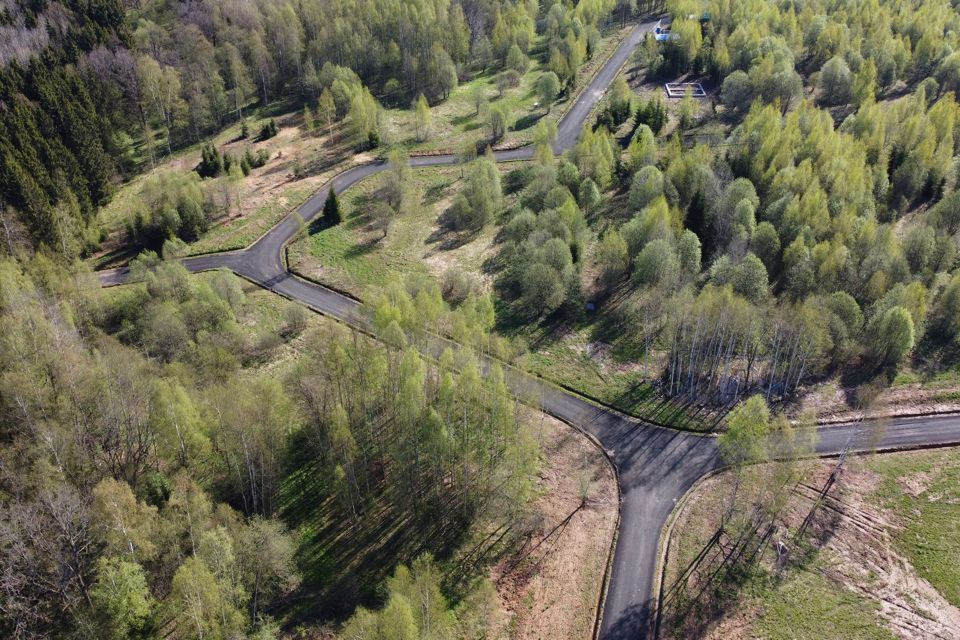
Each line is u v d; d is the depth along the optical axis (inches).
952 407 4010.8
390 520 3255.4
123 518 2564.0
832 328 4197.8
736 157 5964.6
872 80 7052.2
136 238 5511.8
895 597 3029.0
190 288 4749.0
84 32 7406.5
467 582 3021.7
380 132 7185.0
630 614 2950.3
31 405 3102.9
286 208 6053.2
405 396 3009.4
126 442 3221.0
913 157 5595.5
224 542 2511.1
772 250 4894.2
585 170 6136.8
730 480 3555.6
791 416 3941.9
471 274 5241.1
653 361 4384.8
